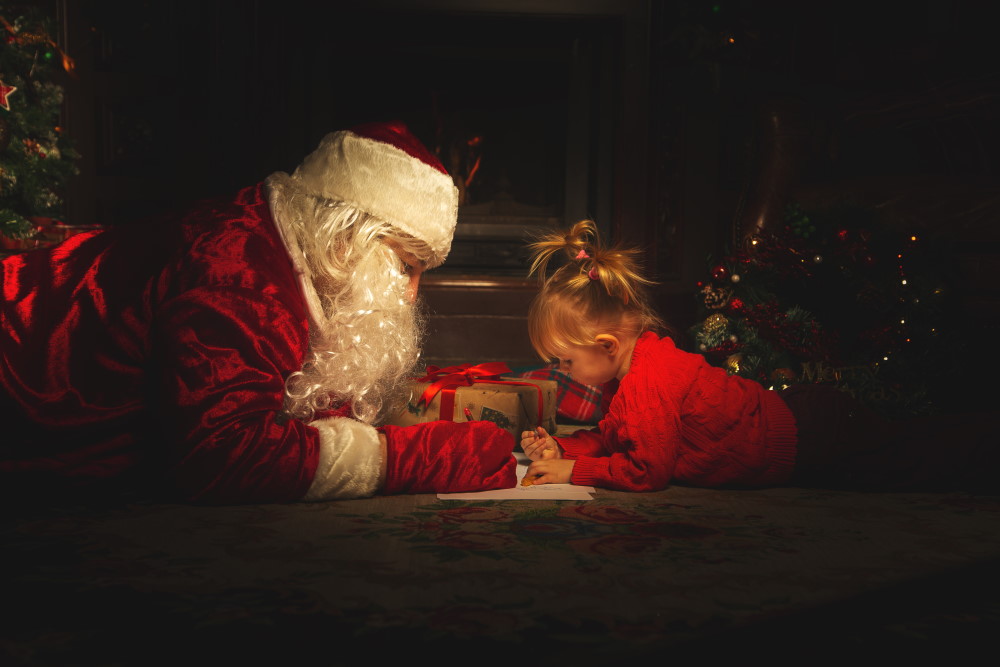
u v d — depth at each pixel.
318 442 1.83
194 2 5.02
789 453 2.06
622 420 2.06
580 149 5.53
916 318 3.26
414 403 2.46
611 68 5.38
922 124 4.41
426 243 1.99
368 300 1.93
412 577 1.39
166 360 1.73
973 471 2.06
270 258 1.83
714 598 1.31
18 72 3.88
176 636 1.14
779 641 1.22
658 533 1.68
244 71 5.03
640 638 1.15
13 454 1.78
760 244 3.38
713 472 2.08
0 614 1.22
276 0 5.09
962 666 1.17
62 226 3.52
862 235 3.31
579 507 1.88
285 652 1.10
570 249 2.18
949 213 3.56
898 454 2.08
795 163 4.16
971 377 3.35
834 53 5.38
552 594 1.32
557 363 3.27
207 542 1.57
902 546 1.61
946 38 5.04
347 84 5.52
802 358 3.21
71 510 1.79
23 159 3.68
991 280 3.35
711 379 2.10
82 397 1.78
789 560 1.51
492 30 5.38
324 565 1.44
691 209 5.37
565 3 5.21
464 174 5.61
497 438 1.99
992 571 1.51
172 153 5.06
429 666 1.06
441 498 1.92
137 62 4.99
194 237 1.83
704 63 5.27
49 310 1.82
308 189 1.94
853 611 1.31
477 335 4.97
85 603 1.26
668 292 5.31
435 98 5.59
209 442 1.73
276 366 1.77
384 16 5.23
